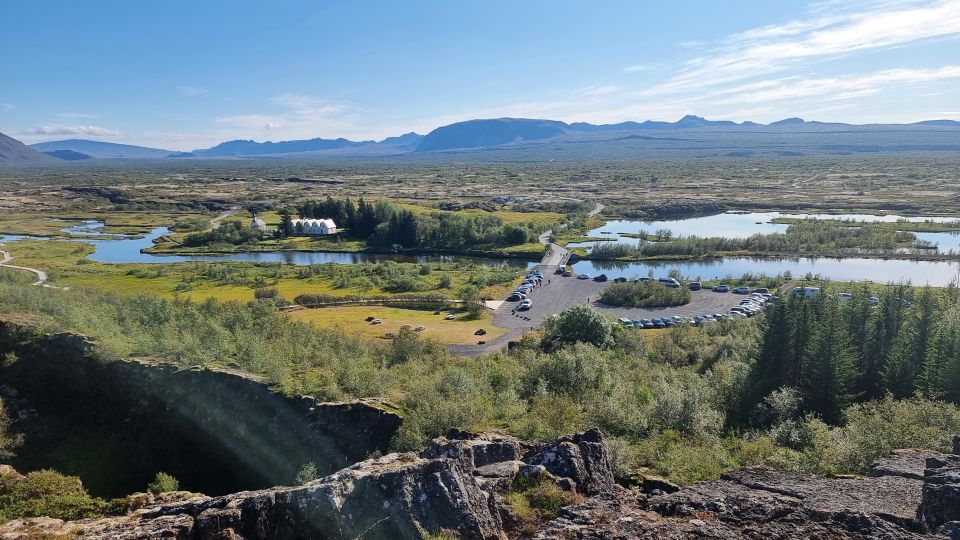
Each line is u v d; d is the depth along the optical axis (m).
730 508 27.39
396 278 168.88
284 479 60.75
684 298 147.50
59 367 72.75
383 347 96.44
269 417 64.94
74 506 42.72
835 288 141.25
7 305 85.00
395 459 33.50
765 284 159.75
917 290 130.25
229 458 63.66
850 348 71.94
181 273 181.12
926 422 49.06
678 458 43.81
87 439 65.56
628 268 193.50
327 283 169.62
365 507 28.41
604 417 54.78
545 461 34.41
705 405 59.81
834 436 49.53
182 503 31.91
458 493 28.83
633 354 95.75
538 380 70.44
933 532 26.11
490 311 140.25
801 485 32.81
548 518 29.73
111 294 122.31
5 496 43.56
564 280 174.50
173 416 67.75
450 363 85.12
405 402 64.81
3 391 68.81
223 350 78.31
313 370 75.44
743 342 96.31
